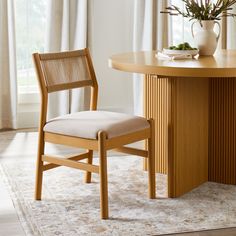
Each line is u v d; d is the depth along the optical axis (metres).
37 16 6.50
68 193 4.66
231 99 4.79
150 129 4.50
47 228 4.12
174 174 4.57
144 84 4.95
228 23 6.63
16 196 4.61
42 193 4.66
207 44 4.82
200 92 4.78
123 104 6.77
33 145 5.84
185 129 4.66
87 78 4.69
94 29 6.59
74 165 4.36
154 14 6.50
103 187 4.21
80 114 4.55
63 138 4.37
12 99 6.28
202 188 4.79
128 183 4.86
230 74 4.19
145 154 4.53
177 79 4.56
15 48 6.20
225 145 4.85
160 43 6.52
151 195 4.56
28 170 5.14
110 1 6.59
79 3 6.31
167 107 4.57
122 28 6.65
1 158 5.44
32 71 6.52
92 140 4.24
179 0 6.72
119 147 4.45
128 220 4.22
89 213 4.33
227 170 4.87
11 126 6.36
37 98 6.51
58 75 4.52
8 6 6.16
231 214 4.31
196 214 4.31
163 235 4.04
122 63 4.47
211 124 4.88
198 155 4.81
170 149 4.57
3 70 6.26
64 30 6.29
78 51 4.65
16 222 4.23
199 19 4.83
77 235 4.02
